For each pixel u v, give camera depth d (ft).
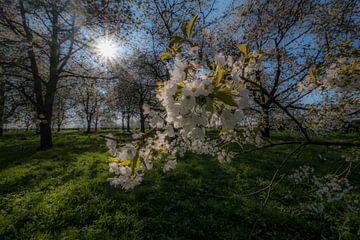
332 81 6.89
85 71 41.01
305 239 11.87
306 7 26.89
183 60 3.96
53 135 70.54
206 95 3.00
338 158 25.89
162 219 13.08
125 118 116.26
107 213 13.48
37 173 22.72
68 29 34.76
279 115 21.88
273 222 13.03
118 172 4.66
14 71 35.45
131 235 11.69
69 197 15.49
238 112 3.26
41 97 38.81
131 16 31.24
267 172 21.40
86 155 31.53
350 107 9.27
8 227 12.41
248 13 30.86
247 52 4.78
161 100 3.67
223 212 13.79
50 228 12.29
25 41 30.14
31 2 30.76
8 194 17.43
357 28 19.45
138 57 38.58
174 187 17.49
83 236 11.41
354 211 11.64
